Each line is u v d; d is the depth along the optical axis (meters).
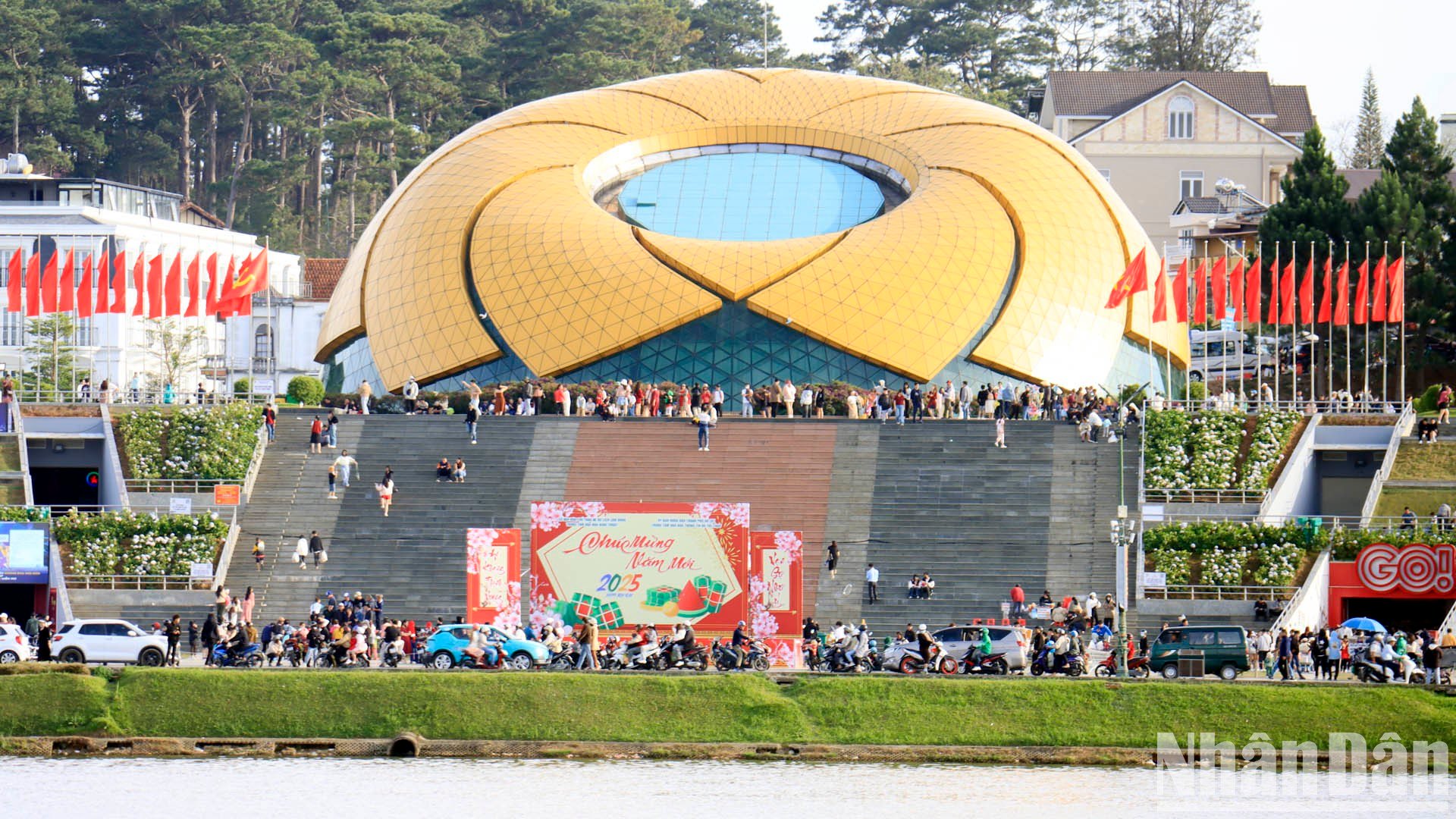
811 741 199.12
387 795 181.00
